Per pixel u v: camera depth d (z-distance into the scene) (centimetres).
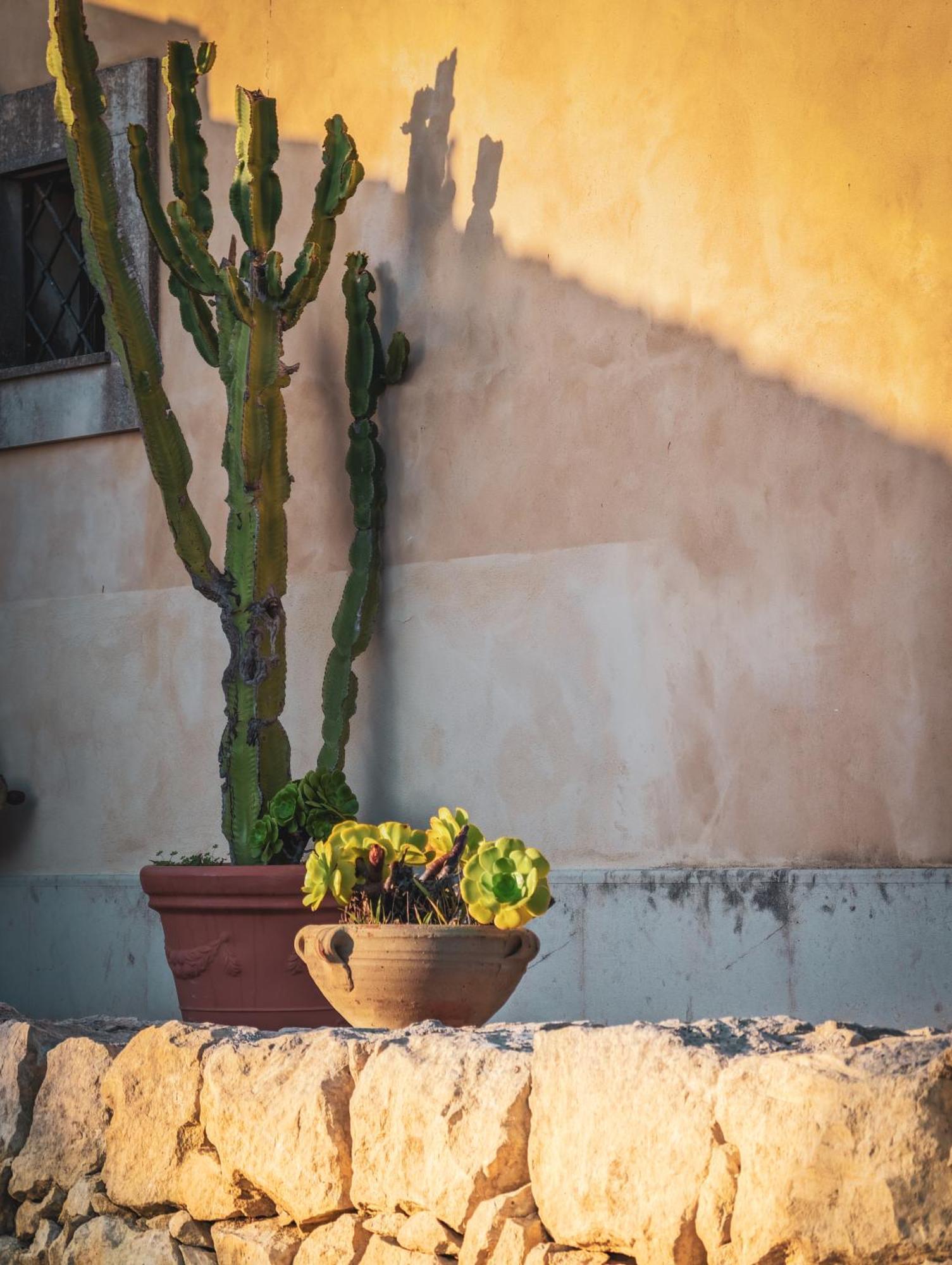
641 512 626
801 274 596
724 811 597
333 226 611
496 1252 313
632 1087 297
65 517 782
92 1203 409
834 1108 262
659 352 627
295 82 729
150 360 605
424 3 695
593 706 631
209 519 741
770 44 607
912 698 562
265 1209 376
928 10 573
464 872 415
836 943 559
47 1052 443
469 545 667
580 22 654
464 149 680
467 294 676
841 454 583
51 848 770
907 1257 250
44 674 781
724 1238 274
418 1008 406
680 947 592
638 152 636
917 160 574
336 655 663
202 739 732
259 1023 555
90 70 601
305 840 591
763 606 595
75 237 804
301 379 717
